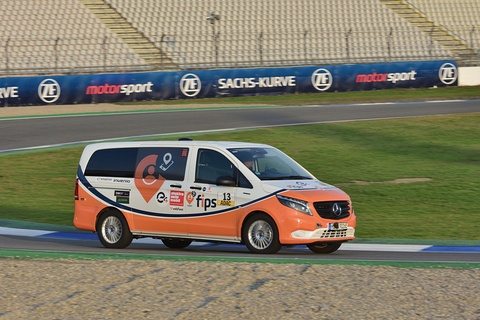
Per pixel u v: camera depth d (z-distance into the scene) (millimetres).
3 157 35656
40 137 41094
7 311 10172
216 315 9727
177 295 10938
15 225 22234
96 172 17875
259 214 15422
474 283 11773
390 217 23312
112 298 10820
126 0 75438
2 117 48312
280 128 44312
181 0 77562
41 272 13000
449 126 45906
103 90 55812
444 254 16406
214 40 67500
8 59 61406
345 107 54062
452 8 84625
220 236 15883
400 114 50719
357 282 11836
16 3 71625
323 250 16766
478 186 29250
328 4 82062
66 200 27328
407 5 83375
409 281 11930
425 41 76750
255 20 77250
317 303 10336
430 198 26922
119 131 42625
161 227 16641
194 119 47406
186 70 62406
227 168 16078
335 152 37406
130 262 13938
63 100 54656
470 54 70250
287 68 61062
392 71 64062
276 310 9953
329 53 72000
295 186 15633
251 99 58750
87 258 14742
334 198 15664
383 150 38281
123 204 17203
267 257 14867
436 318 9508
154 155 17141
